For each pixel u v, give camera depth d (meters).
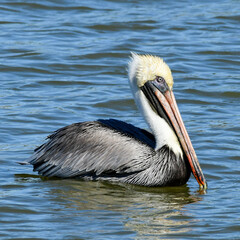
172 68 21.86
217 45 24.27
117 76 21.08
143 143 13.96
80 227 11.38
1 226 11.34
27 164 14.37
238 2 30.22
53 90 19.64
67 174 14.00
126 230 11.27
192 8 29.12
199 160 14.98
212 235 11.14
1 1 28.31
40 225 11.44
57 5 28.48
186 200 12.93
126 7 28.97
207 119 17.64
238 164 14.81
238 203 12.68
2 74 20.80
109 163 13.77
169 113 14.16
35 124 16.89
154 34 25.42
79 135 14.09
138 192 13.46
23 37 24.38
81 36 24.86
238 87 20.17
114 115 17.97
